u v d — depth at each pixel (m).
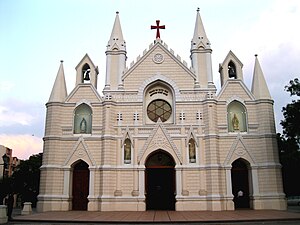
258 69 40.97
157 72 41.03
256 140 38.66
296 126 34.84
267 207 36.59
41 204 37.06
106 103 39.31
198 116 39.16
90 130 39.91
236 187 38.50
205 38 42.22
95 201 37.12
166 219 27.42
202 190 36.88
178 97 40.03
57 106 39.81
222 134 38.78
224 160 38.09
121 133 39.09
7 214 28.20
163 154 39.31
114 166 37.97
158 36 43.97
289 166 56.69
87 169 39.00
